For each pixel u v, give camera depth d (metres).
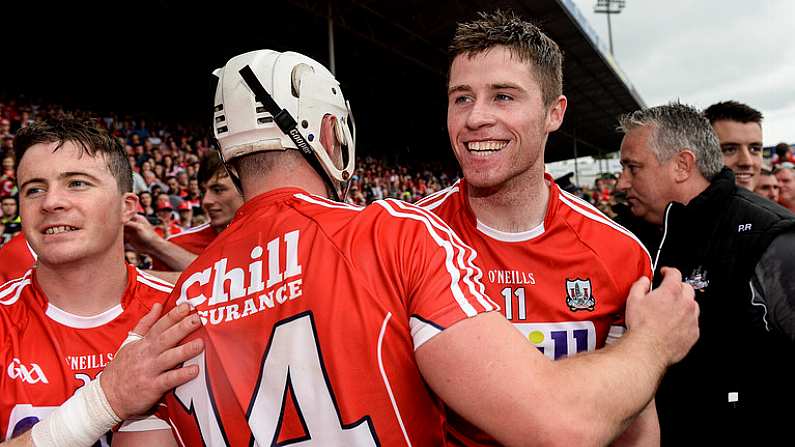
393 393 0.89
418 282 0.91
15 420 1.58
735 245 1.81
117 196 1.68
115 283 1.74
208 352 1.00
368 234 0.96
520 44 1.39
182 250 2.49
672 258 2.00
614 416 0.87
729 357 1.86
